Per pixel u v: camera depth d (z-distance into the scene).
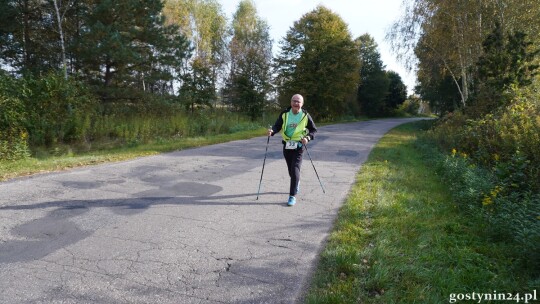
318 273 3.20
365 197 5.74
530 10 16.17
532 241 3.40
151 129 15.27
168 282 2.97
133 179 6.52
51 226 4.07
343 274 3.17
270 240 3.94
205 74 22.45
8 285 2.81
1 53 16.39
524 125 6.85
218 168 7.89
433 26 19.95
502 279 3.13
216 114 21.70
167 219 4.47
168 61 18.92
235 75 26.80
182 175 7.03
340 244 3.83
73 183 5.99
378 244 3.78
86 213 4.55
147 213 4.66
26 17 16.83
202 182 6.48
